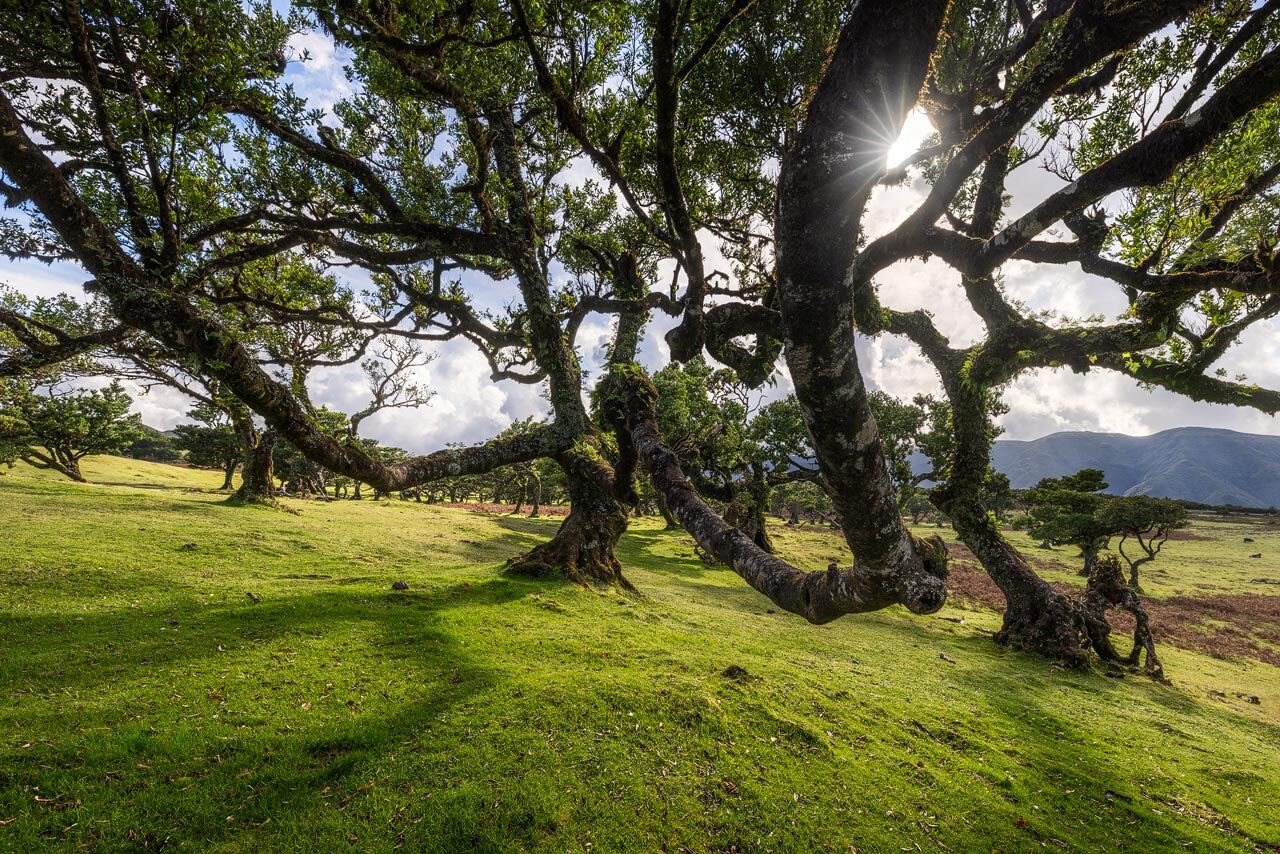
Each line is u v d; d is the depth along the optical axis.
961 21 7.56
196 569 12.80
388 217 8.36
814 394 1.72
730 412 29.56
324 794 5.38
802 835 5.88
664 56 3.19
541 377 14.20
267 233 7.04
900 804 6.71
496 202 10.91
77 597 9.73
